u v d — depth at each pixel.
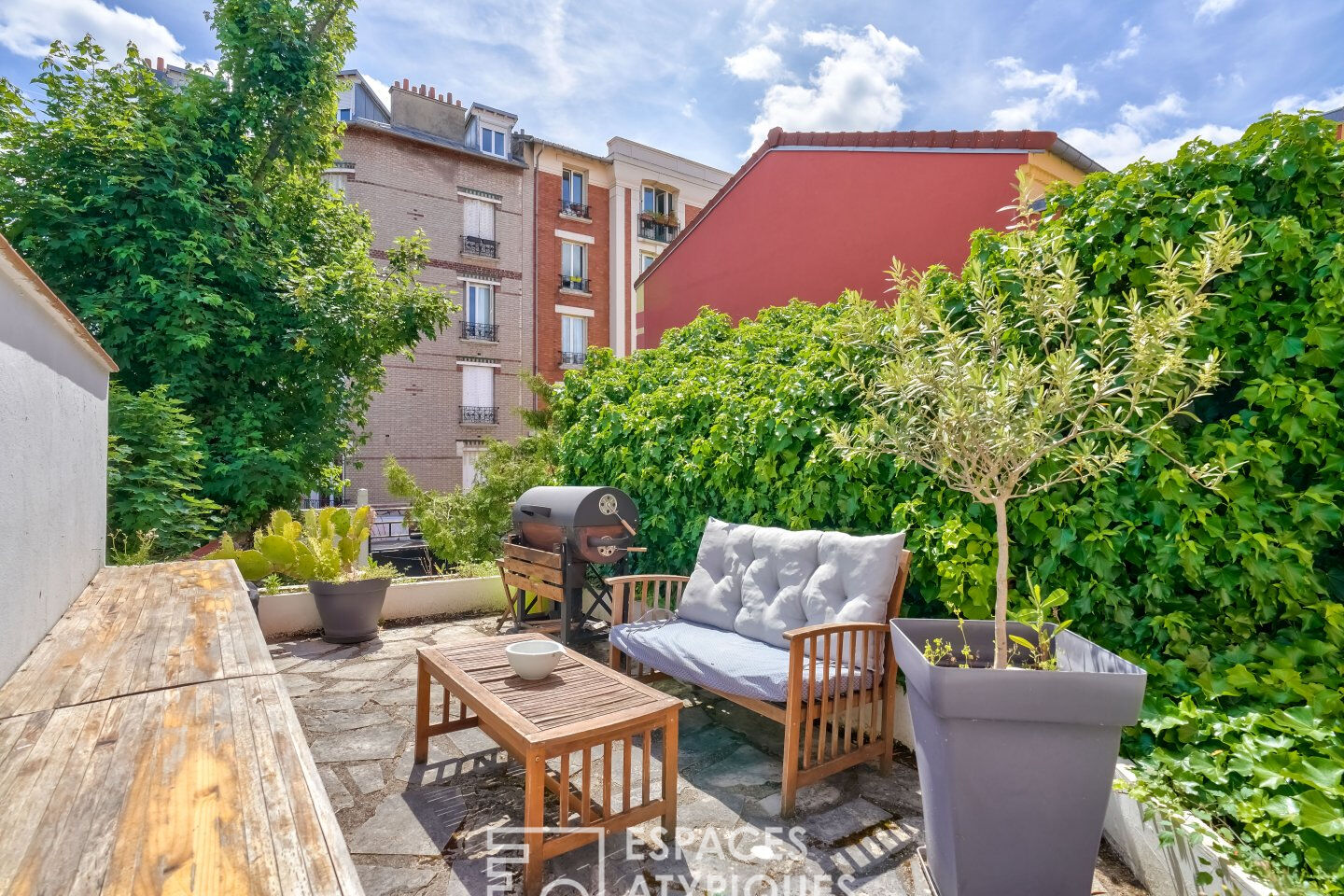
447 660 3.05
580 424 6.40
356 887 1.10
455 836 2.54
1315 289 2.49
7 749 1.65
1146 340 2.04
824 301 8.65
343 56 10.00
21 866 1.15
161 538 5.94
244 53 8.84
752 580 3.77
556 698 2.63
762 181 9.66
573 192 21.12
